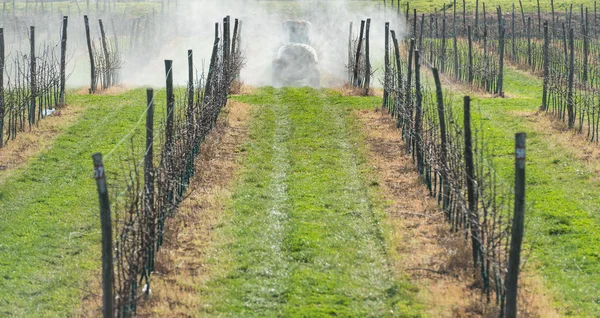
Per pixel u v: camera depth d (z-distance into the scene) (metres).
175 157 80.50
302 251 71.31
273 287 64.12
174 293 62.56
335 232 76.25
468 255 68.12
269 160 100.25
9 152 100.81
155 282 64.50
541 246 74.69
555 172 94.62
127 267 65.38
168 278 65.56
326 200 85.56
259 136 110.38
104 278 50.03
